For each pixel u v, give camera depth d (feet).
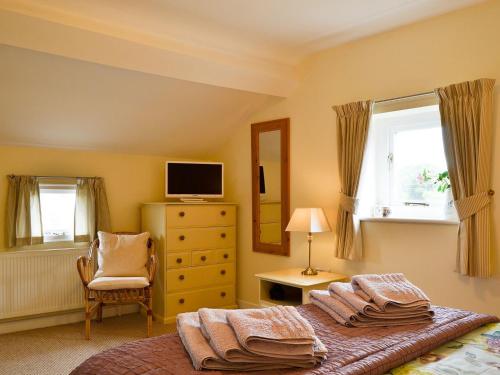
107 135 13.37
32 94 11.04
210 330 5.15
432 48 10.02
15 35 8.76
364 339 5.69
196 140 15.12
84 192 13.50
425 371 4.83
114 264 12.82
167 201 15.43
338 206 11.64
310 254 12.07
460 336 6.05
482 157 8.92
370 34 11.10
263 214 14.10
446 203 10.11
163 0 9.12
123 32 9.83
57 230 13.30
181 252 13.66
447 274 9.70
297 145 13.07
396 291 6.63
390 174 11.33
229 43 11.50
